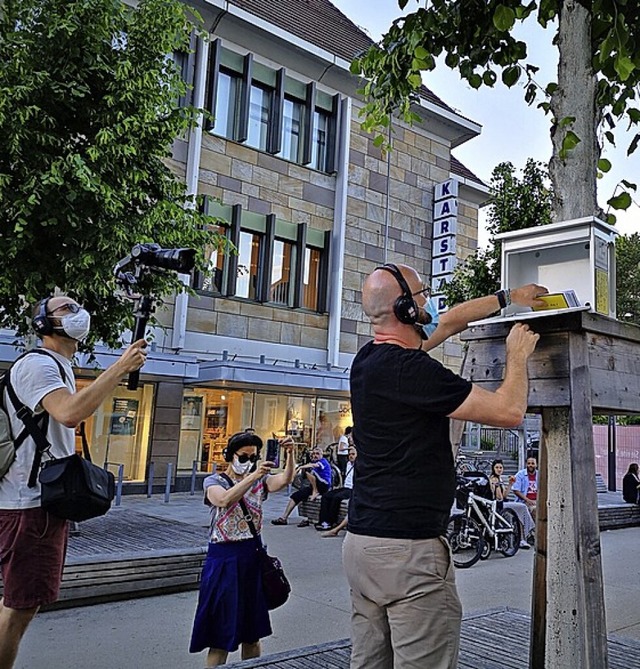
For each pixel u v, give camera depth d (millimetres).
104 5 7914
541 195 10820
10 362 12375
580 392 2705
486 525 8992
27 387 3059
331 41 19453
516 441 21375
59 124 8039
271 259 17266
